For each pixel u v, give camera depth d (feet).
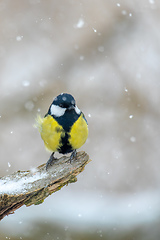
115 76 44.60
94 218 36.91
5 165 40.04
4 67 47.34
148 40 45.60
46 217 36.45
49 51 47.93
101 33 47.14
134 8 47.52
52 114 20.68
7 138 42.01
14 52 48.01
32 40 49.11
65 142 20.72
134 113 42.86
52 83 45.75
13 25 49.67
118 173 40.06
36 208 37.55
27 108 44.04
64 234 34.53
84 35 47.78
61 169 19.80
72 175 20.03
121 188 39.52
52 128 20.45
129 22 47.19
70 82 45.24
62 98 20.26
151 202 38.01
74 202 38.55
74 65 46.42
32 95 44.98
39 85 45.68
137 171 40.32
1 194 17.78
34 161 40.65
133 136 41.81
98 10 48.29
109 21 47.44
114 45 46.39
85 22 48.06
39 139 42.42
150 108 42.93
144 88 43.39
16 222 35.06
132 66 44.62
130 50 45.55
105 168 40.52
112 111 43.14
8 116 43.47
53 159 20.67
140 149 41.27
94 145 41.42
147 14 47.09
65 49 47.50
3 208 17.97
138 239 34.27
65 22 49.24
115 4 47.93
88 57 46.42
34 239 33.60
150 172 40.19
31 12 50.34
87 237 34.83
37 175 19.34
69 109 20.20
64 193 39.52
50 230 34.91
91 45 46.91
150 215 36.63
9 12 50.19
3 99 44.55
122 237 34.86
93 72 45.34
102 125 42.34
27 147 41.63
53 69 46.65
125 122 42.42
